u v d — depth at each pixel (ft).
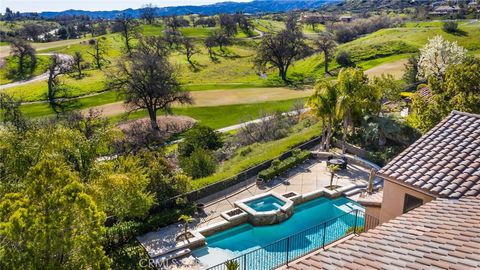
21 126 94.07
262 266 60.54
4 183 51.60
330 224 73.72
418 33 318.65
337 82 103.35
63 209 37.11
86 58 350.64
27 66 328.08
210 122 185.06
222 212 76.28
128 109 198.39
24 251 34.60
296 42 305.53
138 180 65.82
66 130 65.72
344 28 428.15
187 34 465.47
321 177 92.94
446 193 45.37
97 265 37.93
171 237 68.69
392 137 104.06
